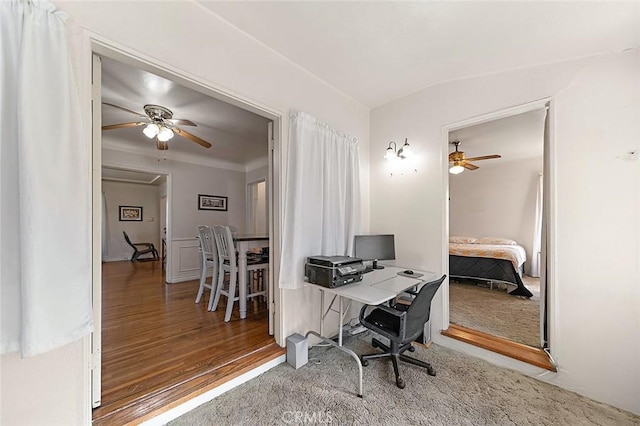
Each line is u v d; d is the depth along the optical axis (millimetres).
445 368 2025
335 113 2645
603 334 1690
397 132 2873
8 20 982
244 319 2773
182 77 1535
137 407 1421
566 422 1501
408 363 2084
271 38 1906
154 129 2727
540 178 4867
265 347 2121
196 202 5039
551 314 1880
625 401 1611
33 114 998
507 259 3830
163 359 1927
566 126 1853
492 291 3949
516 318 2812
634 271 1608
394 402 1627
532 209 4969
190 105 2855
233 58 1782
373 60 2154
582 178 1781
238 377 1777
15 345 986
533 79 2012
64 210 1071
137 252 7242
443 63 2166
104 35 1251
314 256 2238
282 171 2145
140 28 1368
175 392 1548
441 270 2500
